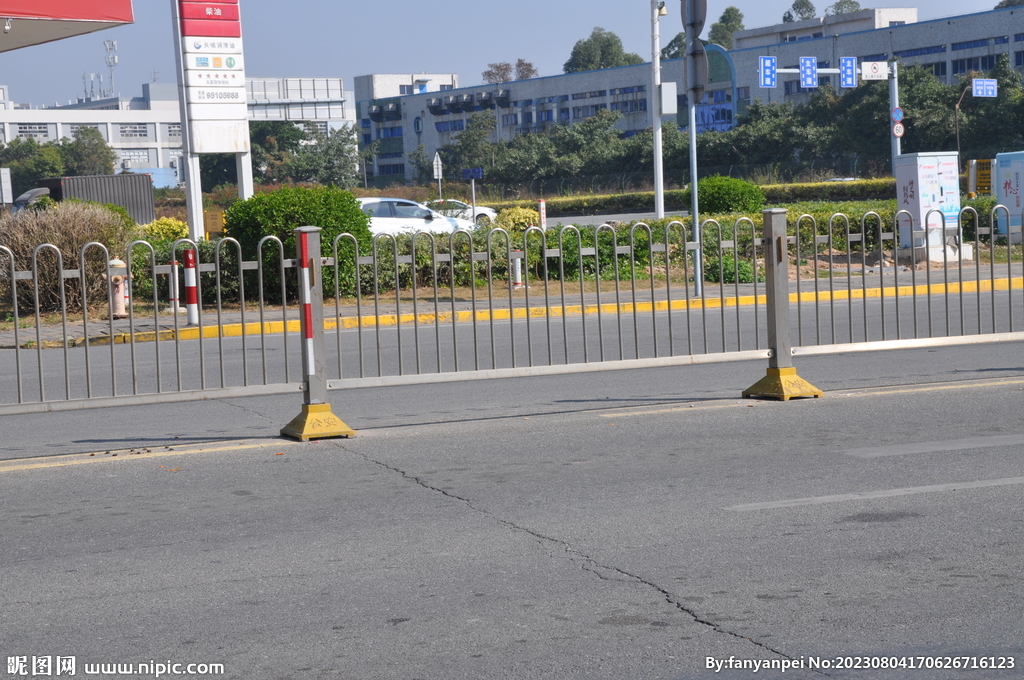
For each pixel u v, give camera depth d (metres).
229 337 14.48
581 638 3.90
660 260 21.06
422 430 7.84
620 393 9.38
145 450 7.32
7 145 113.75
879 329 13.70
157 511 5.75
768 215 8.80
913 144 55.97
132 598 4.41
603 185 65.88
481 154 74.88
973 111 54.56
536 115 91.50
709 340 13.15
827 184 50.47
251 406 9.24
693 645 3.82
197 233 22.31
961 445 6.88
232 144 22.52
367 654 3.79
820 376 10.12
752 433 7.45
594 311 16.64
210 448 7.33
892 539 4.96
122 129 144.88
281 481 6.36
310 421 7.62
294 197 18.02
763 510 5.50
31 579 4.68
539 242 20.06
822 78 74.44
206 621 4.14
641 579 4.51
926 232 11.03
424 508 5.70
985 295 17.73
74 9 18.89
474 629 4.00
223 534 5.30
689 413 8.23
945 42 70.12
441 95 98.44
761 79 38.69
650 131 66.56
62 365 12.25
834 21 94.12
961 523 5.18
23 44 21.73
